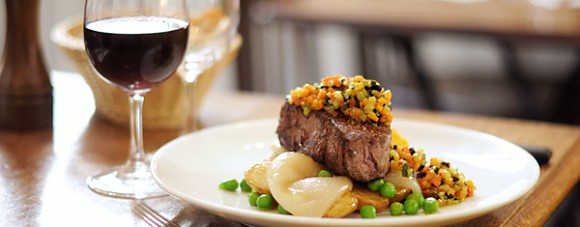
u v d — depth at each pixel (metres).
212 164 1.00
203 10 1.27
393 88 2.59
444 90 2.60
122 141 1.13
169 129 1.18
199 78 1.16
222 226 0.89
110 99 1.16
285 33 2.74
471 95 2.54
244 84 2.64
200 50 1.07
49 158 1.06
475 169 0.98
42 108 1.16
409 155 0.91
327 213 0.85
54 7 2.04
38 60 1.16
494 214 0.91
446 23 1.98
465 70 2.94
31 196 0.95
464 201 0.90
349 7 2.22
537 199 0.95
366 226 0.80
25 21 1.14
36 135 1.14
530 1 2.15
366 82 0.92
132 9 0.97
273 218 0.82
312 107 0.93
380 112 0.91
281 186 0.87
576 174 1.03
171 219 0.90
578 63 2.25
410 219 0.81
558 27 1.89
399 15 2.10
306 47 2.83
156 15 0.94
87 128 1.18
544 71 2.73
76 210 0.92
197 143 1.03
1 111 1.15
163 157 0.98
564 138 1.14
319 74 2.93
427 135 1.07
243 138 1.07
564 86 2.28
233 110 1.28
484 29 1.91
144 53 0.92
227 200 0.91
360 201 0.87
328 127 0.91
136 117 0.98
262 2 2.26
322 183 0.86
